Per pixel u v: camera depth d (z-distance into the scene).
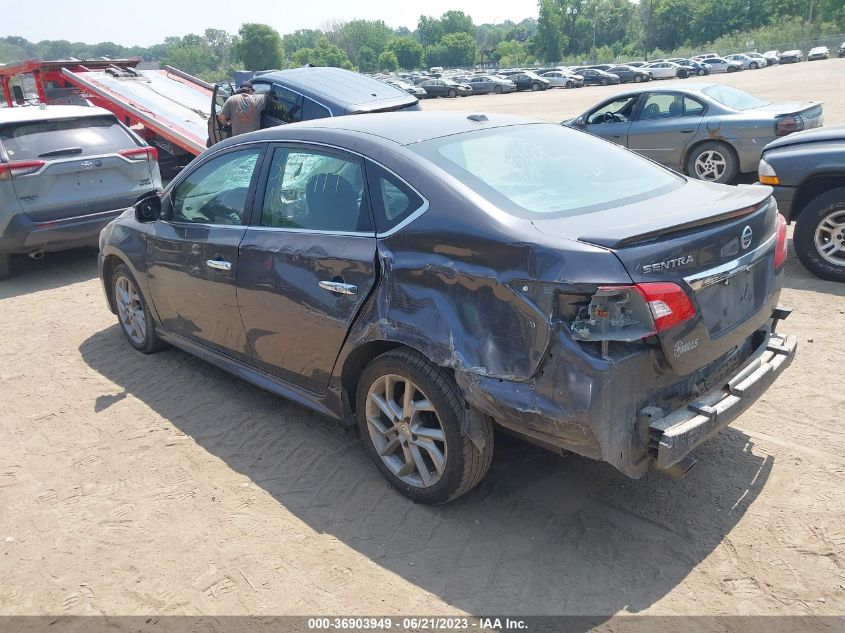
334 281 3.49
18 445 4.25
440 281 3.07
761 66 60.44
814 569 2.93
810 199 6.61
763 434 3.93
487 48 181.75
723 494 3.43
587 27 139.38
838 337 5.14
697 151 10.49
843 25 85.38
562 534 3.22
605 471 3.69
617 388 2.69
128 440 4.23
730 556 3.02
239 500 3.59
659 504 3.39
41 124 7.71
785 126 9.72
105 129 8.16
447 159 3.39
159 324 5.12
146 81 13.39
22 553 3.27
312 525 3.37
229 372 4.59
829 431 3.92
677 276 2.75
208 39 188.50
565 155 3.73
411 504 3.49
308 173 3.77
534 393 2.80
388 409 3.44
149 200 4.70
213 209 4.35
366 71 166.12
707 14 117.81
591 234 2.75
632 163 3.84
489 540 3.20
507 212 3.02
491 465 3.78
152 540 3.31
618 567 3.00
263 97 9.27
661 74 55.91
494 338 2.89
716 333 2.96
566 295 2.68
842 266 6.26
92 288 7.56
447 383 3.14
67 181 7.63
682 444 2.78
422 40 187.38
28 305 7.05
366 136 3.61
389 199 3.35
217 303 4.29
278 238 3.81
